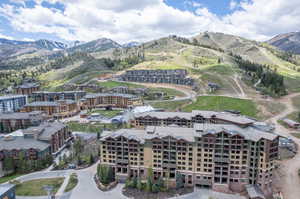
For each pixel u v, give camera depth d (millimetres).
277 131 146375
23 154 112625
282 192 91875
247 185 89812
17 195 87750
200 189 93062
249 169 90312
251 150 88938
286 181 99188
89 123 176250
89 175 105188
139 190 91938
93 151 129000
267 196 88875
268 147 85125
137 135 100438
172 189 92875
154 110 180750
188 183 95562
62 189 92688
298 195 89750
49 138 123375
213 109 187750
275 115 173000
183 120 137625
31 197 86562
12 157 113312
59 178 102688
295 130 147500
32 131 125375
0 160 112062
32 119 165500
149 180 90938
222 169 91625
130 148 97000
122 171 99125
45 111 194250
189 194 89688
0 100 198500
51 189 92312
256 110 181625
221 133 89500
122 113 196250
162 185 92438
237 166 90875
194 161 93375
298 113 171250
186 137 94062
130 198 87125
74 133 157875
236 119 114938
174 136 94000
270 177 89250
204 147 91562
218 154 90875
